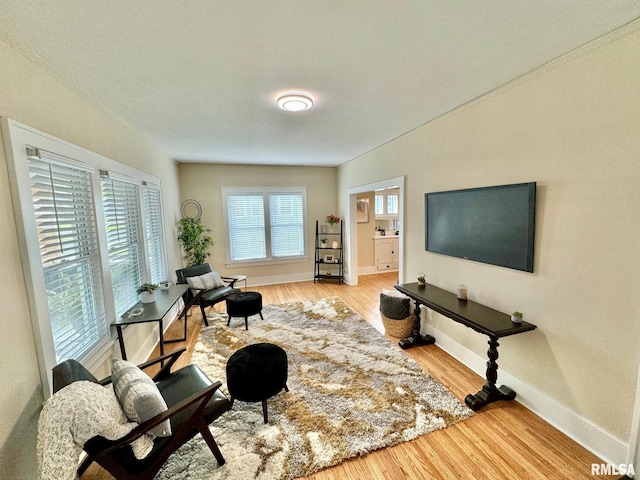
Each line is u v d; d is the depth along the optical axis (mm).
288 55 1723
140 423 1368
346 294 5309
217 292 4145
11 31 1391
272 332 3617
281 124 3080
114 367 1673
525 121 2064
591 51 1644
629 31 1475
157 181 3914
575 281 1812
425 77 2043
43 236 1676
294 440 1881
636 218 1515
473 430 1963
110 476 1691
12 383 1373
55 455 1128
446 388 2416
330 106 2584
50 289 1721
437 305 2553
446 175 2900
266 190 5988
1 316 1337
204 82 2047
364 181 4887
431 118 2986
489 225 2398
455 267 2869
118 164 2684
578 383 1833
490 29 1495
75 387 1295
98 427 1219
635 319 1544
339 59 1778
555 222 1906
